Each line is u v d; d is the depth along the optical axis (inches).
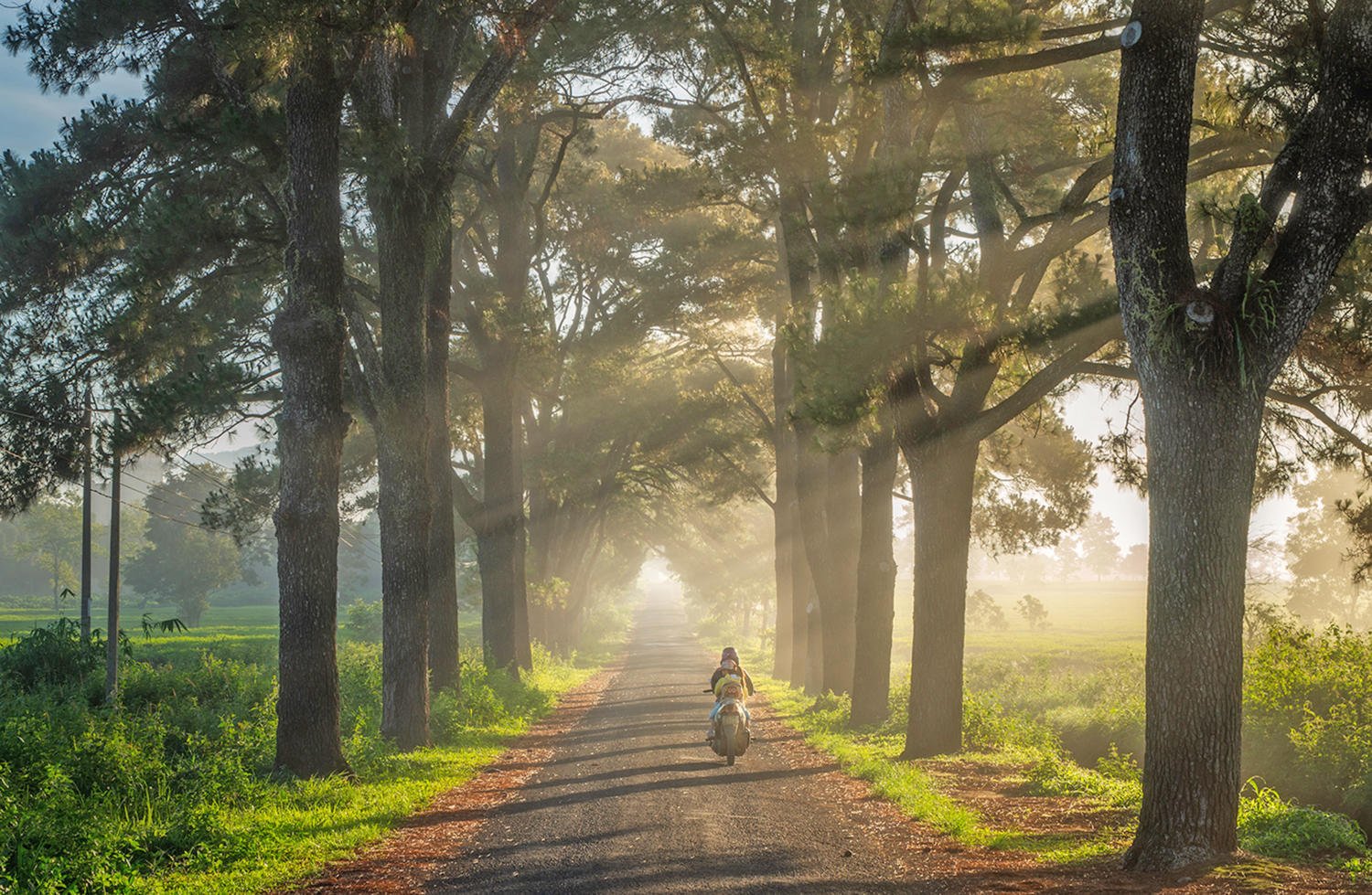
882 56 498.6
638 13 864.3
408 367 731.4
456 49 789.9
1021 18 460.1
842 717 888.3
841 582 1065.5
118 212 775.1
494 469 1307.8
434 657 973.2
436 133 717.9
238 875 359.6
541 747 789.2
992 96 572.4
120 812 447.5
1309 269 342.0
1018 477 1162.0
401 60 794.8
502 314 1138.7
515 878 350.6
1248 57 502.0
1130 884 317.4
